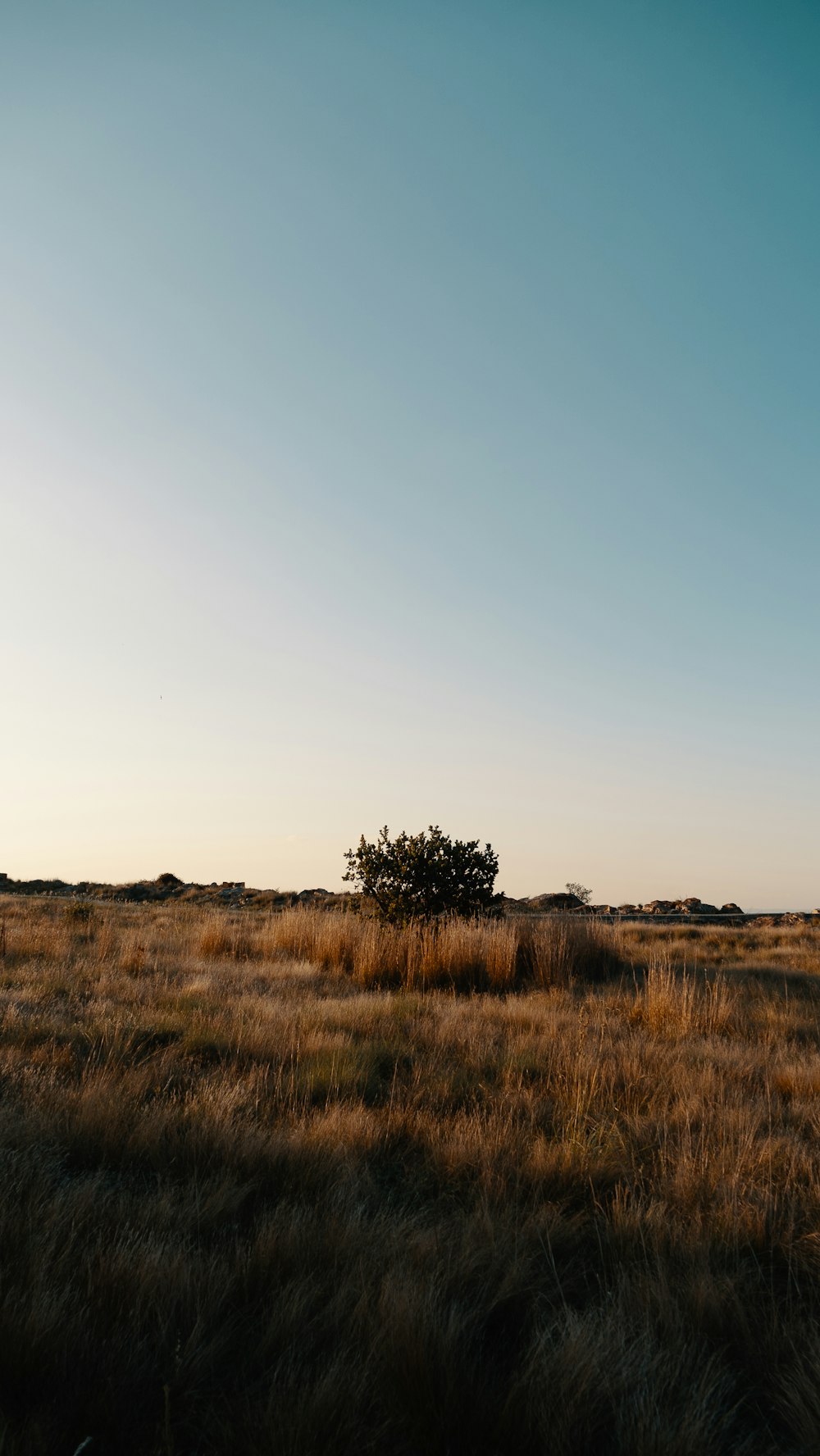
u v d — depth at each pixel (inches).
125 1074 218.7
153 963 485.4
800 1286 133.7
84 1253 125.3
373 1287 120.0
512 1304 124.5
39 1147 164.4
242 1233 144.9
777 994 433.7
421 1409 97.3
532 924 579.2
